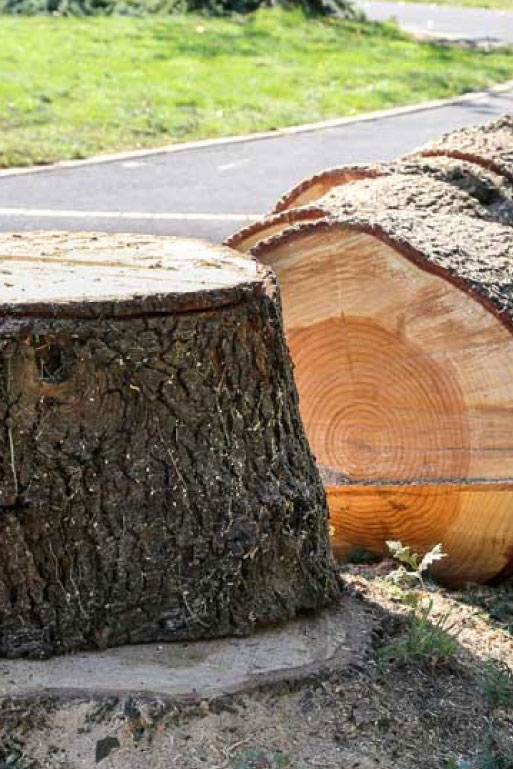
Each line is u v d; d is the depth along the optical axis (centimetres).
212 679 516
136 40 2978
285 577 557
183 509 528
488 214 786
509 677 567
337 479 695
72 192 1691
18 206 1602
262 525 543
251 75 2672
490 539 682
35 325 500
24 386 504
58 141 1997
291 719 510
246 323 530
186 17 3400
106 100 2300
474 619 632
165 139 2086
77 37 2958
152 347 512
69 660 523
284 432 554
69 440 511
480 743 520
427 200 772
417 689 539
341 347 685
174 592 533
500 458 664
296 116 2341
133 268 554
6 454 506
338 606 580
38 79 2422
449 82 2839
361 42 3306
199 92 2450
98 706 498
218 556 536
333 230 671
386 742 510
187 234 1473
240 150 2027
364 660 541
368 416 686
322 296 680
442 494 675
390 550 712
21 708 494
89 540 520
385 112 2456
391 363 675
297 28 3388
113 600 527
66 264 560
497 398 660
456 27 4081
